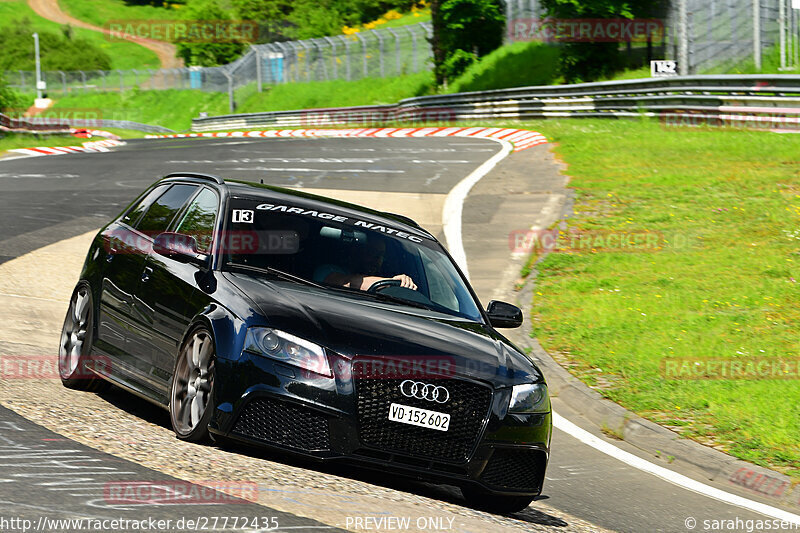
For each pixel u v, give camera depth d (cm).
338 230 1809
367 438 1424
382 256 1795
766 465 2127
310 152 8719
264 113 18838
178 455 1402
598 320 3375
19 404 1630
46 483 1164
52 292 3225
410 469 1441
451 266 1909
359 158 7969
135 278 1803
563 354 3042
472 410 1474
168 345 1633
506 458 1509
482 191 5894
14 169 7388
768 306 3481
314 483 1362
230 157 8425
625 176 5975
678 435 2314
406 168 7138
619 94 9894
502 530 1328
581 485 1933
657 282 3844
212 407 1465
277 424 1427
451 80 16962
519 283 3978
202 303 1575
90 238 4322
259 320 1471
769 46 10706
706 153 6631
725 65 10875
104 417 1645
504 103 11888
